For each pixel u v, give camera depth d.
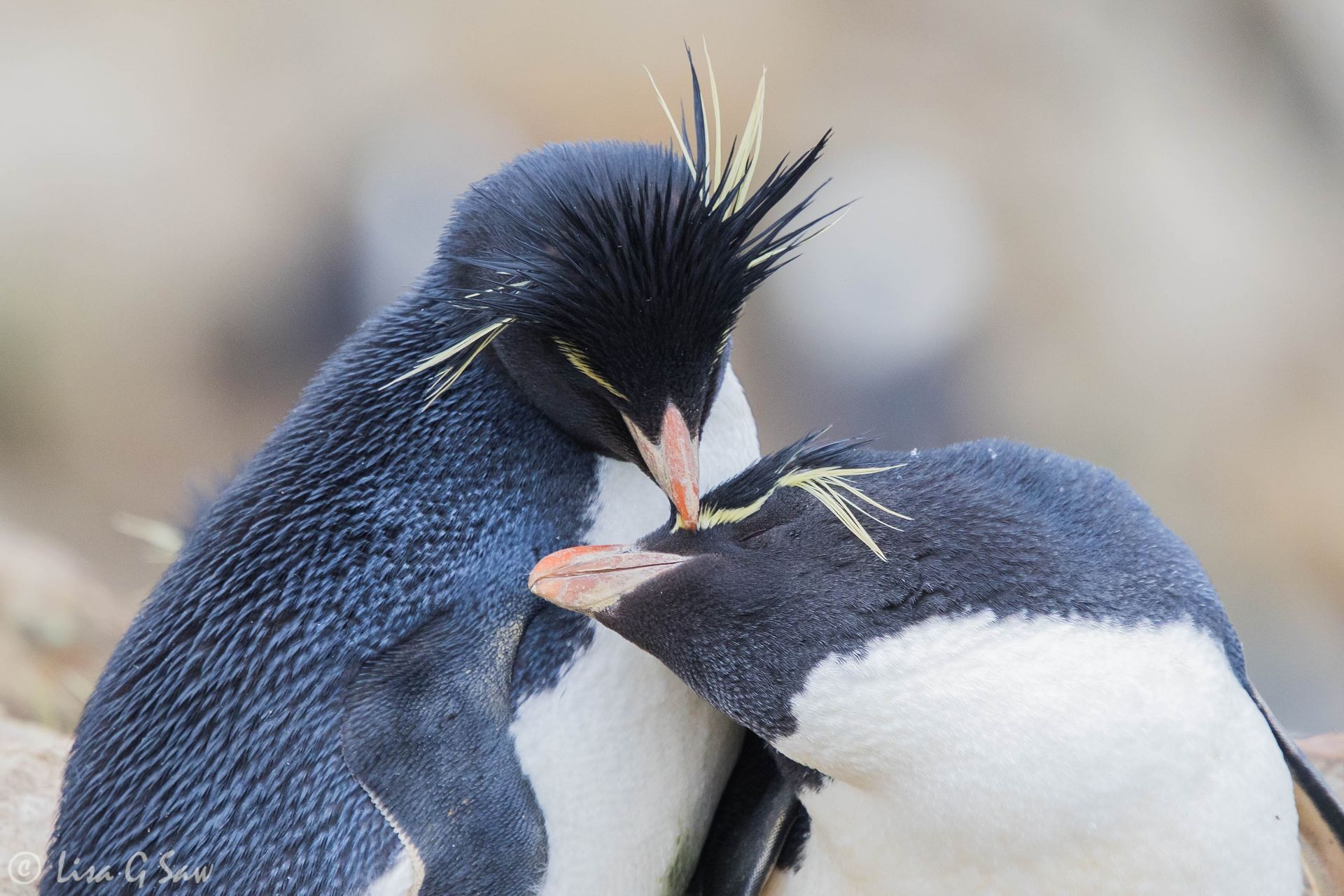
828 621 5.21
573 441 6.07
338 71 28.88
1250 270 27.27
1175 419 25.73
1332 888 6.13
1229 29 29.23
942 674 5.12
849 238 26.08
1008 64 29.52
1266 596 22.59
